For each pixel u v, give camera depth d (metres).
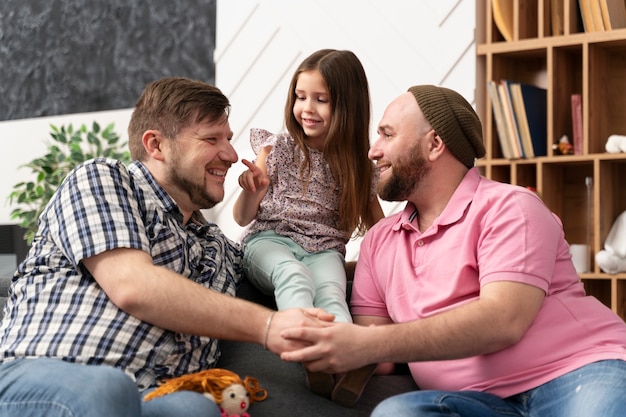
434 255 1.98
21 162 5.18
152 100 1.99
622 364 1.76
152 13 4.84
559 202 3.88
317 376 1.82
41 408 1.51
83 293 1.78
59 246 1.81
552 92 3.70
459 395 1.78
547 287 1.86
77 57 5.06
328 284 2.15
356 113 2.48
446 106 2.03
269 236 2.35
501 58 3.95
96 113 4.96
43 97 5.16
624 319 3.59
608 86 3.82
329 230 2.38
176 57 4.75
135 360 1.77
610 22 3.62
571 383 1.77
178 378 1.75
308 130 2.46
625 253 3.52
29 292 1.80
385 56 4.12
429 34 4.02
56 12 5.12
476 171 2.06
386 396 1.96
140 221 1.83
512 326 1.78
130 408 1.52
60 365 1.60
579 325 1.86
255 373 1.93
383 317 2.12
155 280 1.73
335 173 2.45
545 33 3.76
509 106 3.75
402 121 2.05
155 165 1.98
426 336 1.75
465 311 1.77
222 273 2.03
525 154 3.74
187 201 2.00
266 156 2.40
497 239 1.87
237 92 4.51
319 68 2.46
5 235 5.16
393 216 2.18
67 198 1.83
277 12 4.39
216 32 4.58
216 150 1.98
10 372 1.61
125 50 4.92
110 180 1.84
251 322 1.76
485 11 4.01
